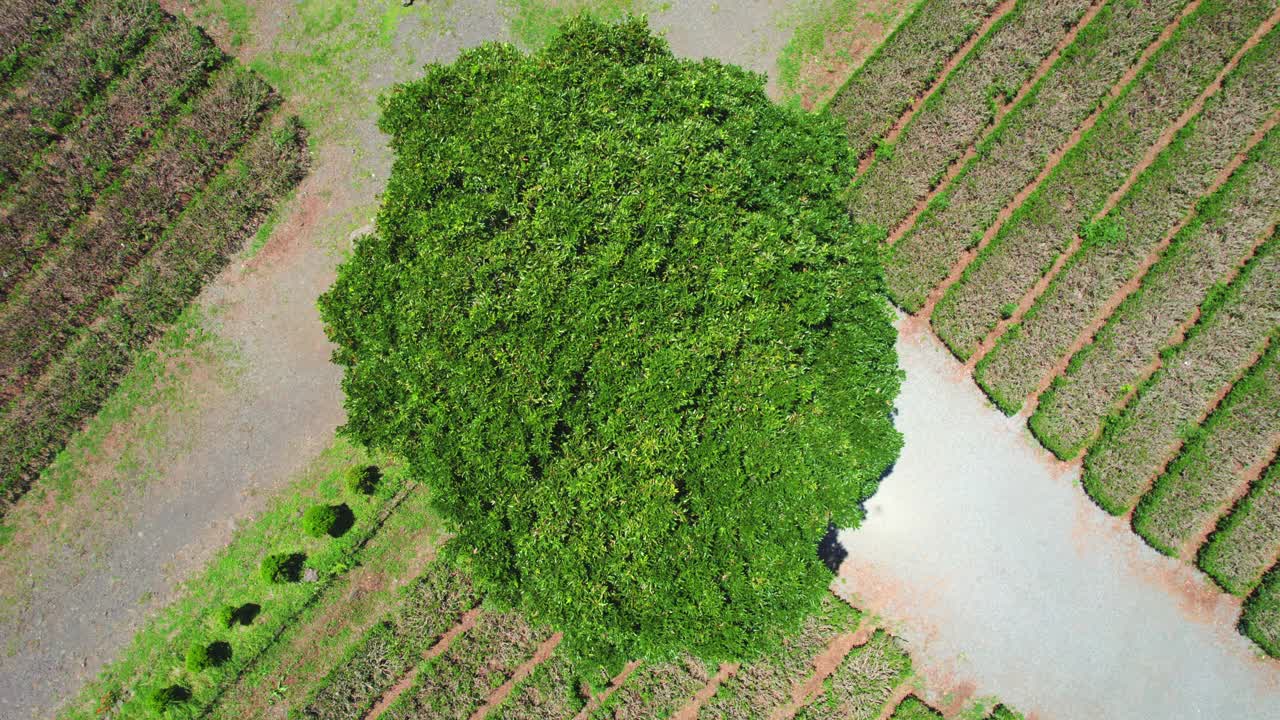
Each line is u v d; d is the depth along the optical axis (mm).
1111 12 24688
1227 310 24156
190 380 25516
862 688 24109
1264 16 24328
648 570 17531
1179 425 24141
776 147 19594
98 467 25219
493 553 18422
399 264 18641
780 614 18672
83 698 24656
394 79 26109
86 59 25469
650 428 17344
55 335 25219
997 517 24656
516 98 18578
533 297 17641
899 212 24781
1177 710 24062
